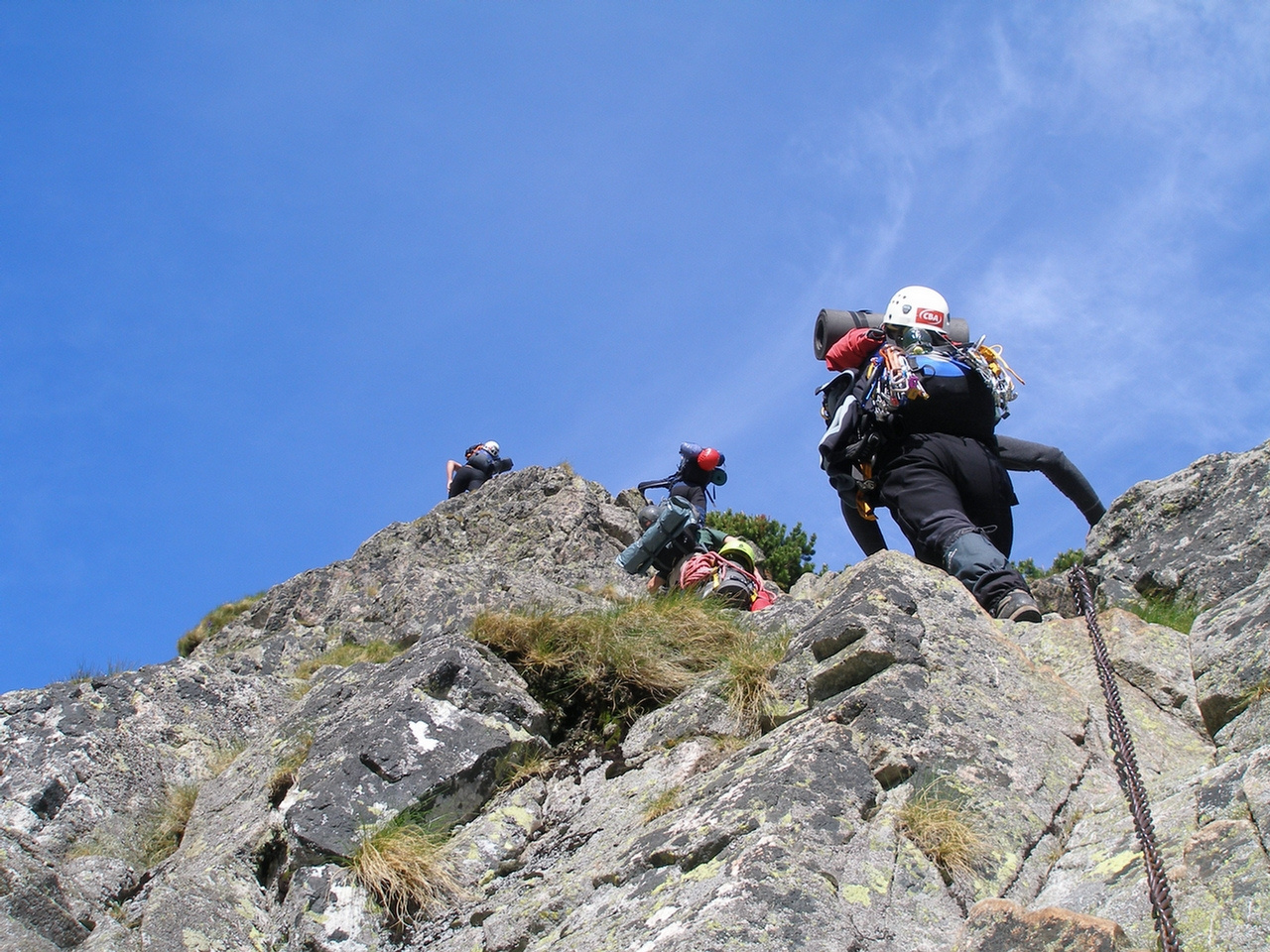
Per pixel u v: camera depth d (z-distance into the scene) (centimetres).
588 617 680
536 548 1412
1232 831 360
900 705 482
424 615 1041
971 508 693
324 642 1118
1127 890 373
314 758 598
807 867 398
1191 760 494
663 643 667
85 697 794
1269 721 434
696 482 980
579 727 623
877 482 707
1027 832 430
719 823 432
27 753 743
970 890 405
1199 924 339
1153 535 750
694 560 820
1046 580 775
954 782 448
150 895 562
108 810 711
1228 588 676
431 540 1459
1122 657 563
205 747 784
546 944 428
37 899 504
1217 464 754
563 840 531
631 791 548
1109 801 447
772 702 558
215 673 846
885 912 390
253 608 1385
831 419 723
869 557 583
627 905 418
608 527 1459
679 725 584
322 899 518
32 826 688
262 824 581
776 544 1733
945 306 735
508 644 656
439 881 520
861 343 724
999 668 520
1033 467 733
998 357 705
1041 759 473
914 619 534
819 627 559
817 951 366
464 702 606
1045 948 332
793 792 432
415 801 561
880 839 420
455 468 1684
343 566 1409
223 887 547
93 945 498
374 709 605
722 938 366
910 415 697
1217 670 484
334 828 550
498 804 571
